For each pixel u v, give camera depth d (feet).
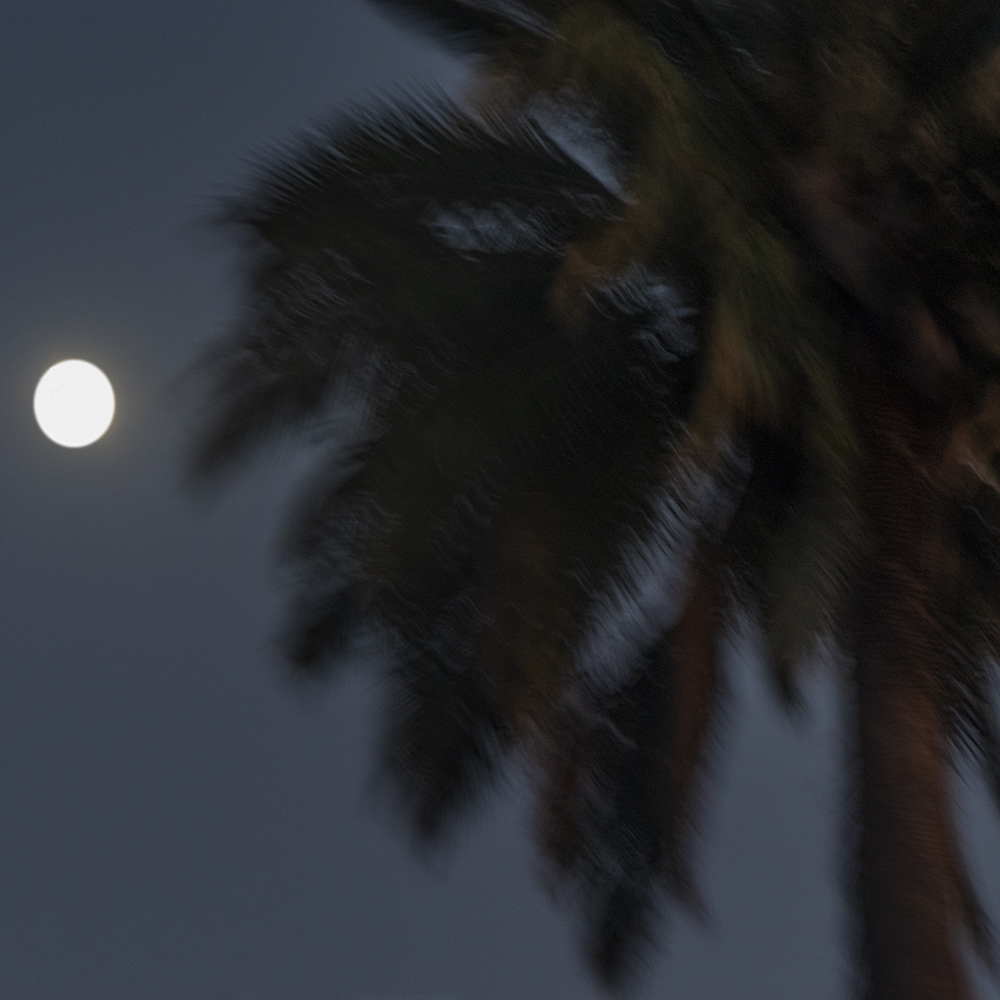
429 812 92.79
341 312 84.48
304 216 85.05
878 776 76.84
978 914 80.94
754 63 82.53
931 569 81.15
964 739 98.53
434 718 91.66
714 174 73.10
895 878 74.49
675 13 80.23
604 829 94.32
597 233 82.38
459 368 85.05
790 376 76.23
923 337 80.53
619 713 92.32
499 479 83.76
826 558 71.15
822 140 81.51
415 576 84.23
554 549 84.02
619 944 97.96
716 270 72.49
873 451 82.23
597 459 86.89
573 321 75.46
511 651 82.53
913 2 79.51
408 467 82.02
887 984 73.05
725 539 91.76
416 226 86.12
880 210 81.05
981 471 81.05
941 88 79.41
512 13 80.84
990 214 79.77
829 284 83.87
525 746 83.25
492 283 86.38
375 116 86.33
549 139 87.45
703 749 87.45
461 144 86.53
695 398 82.17
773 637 70.33
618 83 70.13
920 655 78.54
